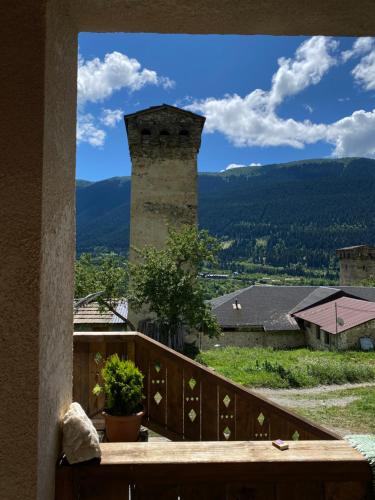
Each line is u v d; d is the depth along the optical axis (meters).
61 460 1.38
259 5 1.34
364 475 1.42
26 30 1.15
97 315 15.45
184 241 17.08
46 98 1.16
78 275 17.11
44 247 1.16
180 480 1.41
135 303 17.30
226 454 1.48
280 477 1.43
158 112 20.81
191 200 20.75
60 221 1.34
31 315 1.12
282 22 1.46
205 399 2.99
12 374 1.12
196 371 3.04
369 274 47.88
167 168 20.81
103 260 17.50
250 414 2.89
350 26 1.49
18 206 1.13
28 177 1.13
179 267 17.08
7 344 1.12
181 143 20.84
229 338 28.28
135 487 1.41
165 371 3.13
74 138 1.53
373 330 23.45
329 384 13.48
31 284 1.13
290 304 31.44
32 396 1.12
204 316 16.58
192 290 16.62
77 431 1.38
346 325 23.83
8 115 1.14
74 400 3.30
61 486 1.35
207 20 1.45
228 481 1.42
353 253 48.59
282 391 12.38
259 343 28.41
